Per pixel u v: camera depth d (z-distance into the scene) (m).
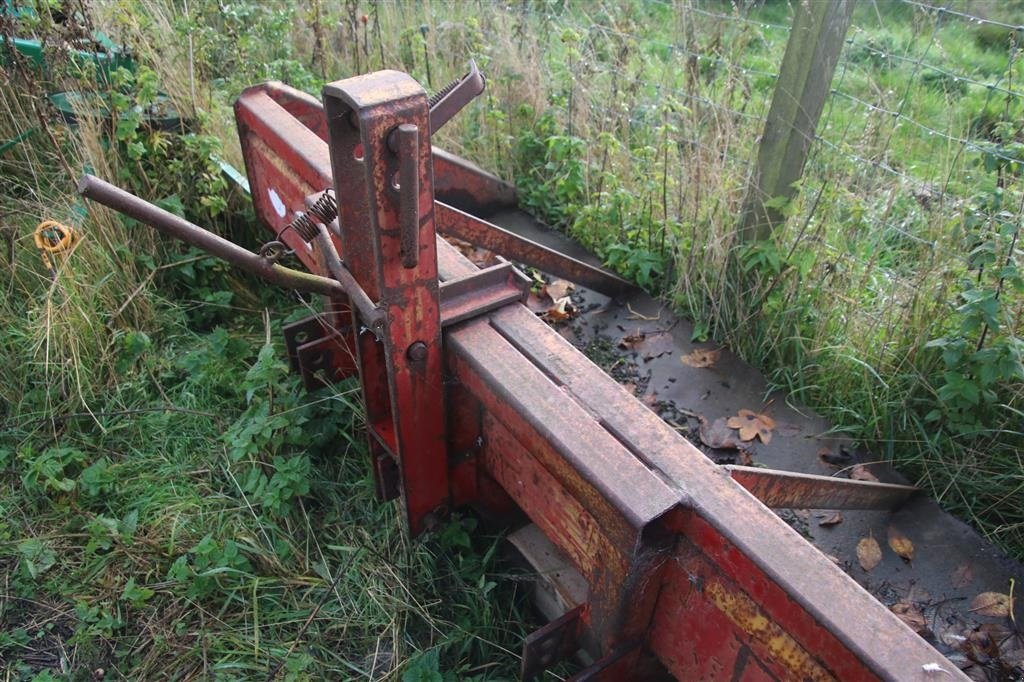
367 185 1.53
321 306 3.36
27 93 3.62
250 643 2.38
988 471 2.57
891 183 3.13
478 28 4.64
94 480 2.79
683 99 3.79
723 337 3.17
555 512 1.87
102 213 3.39
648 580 1.62
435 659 2.26
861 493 2.20
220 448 2.96
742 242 3.11
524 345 1.89
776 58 4.29
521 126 4.39
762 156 2.96
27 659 2.33
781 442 2.74
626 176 3.84
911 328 2.78
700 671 1.67
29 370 3.10
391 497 2.48
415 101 1.48
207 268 3.67
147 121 3.68
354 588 2.52
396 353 1.84
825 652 1.30
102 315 3.24
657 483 1.52
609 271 3.55
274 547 2.62
